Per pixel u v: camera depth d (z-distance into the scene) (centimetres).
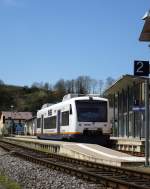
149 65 2273
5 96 18400
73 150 3181
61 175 1923
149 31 2967
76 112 3959
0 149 4394
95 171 2003
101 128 3981
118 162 2317
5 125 14075
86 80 13238
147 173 1761
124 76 3800
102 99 4050
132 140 3666
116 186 1524
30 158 2880
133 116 4284
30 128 10894
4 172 2047
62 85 15300
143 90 3925
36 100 17088
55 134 4628
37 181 1669
